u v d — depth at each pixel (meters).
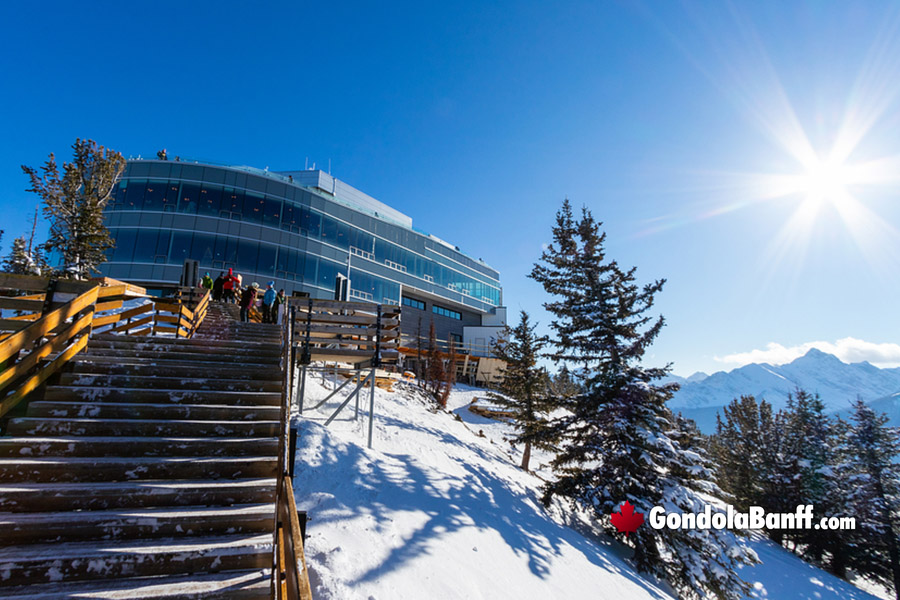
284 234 34.78
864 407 30.58
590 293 16.06
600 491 13.23
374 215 43.09
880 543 27.44
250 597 3.14
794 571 23.27
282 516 3.31
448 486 10.02
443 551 6.86
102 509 3.73
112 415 4.86
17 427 4.33
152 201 30.81
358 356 10.88
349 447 9.50
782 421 36.00
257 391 6.00
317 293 36.00
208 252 31.14
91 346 6.39
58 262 25.45
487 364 43.62
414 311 46.97
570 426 15.74
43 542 3.35
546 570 8.03
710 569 11.45
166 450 4.48
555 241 17.33
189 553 3.35
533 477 18.27
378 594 5.09
